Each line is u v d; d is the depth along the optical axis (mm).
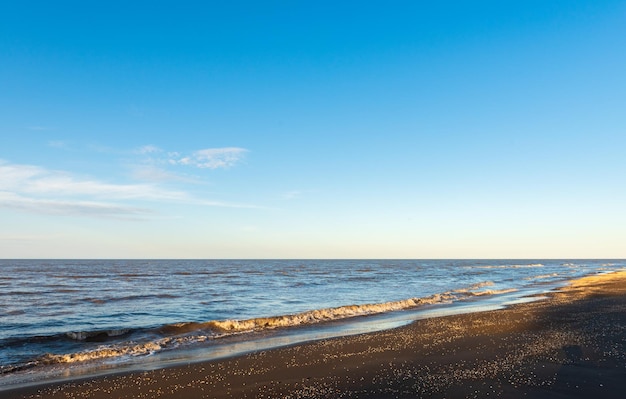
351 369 10898
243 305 29078
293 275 75812
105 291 40438
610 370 10211
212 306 28422
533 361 11227
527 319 19766
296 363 11656
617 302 27219
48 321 21656
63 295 36062
